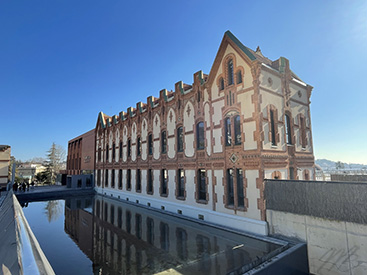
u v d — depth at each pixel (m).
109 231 14.64
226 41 14.83
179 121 18.97
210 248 11.02
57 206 24.62
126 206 23.03
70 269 9.30
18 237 4.09
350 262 9.15
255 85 13.00
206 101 16.31
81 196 32.34
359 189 9.10
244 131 13.41
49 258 10.47
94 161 36.06
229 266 8.91
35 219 18.25
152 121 22.62
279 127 14.20
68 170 47.50
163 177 20.77
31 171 102.44
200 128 16.91
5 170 32.59
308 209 10.52
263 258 9.31
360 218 8.98
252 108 13.06
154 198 21.34
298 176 15.41
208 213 15.27
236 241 11.73
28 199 30.08
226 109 14.64
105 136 33.03
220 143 14.88
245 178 13.11
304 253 10.20
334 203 9.75
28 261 2.84
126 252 11.01
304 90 17.69
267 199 12.11
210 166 15.54
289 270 9.26
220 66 15.35
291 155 15.11
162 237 13.05
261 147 12.55
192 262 9.52
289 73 15.76
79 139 43.19
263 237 11.71
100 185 33.72
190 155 17.47
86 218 18.41
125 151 27.28
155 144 21.86
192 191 17.02
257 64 12.97
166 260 9.91
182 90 18.83
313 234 10.30
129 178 26.41
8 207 11.15
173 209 18.55
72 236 13.70
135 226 15.55
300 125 16.73
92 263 9.87
